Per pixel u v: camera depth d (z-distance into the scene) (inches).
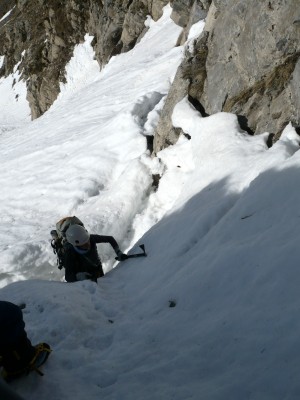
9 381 122.5
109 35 1030.4
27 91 1464.1
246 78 253.0
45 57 1395.2
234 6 266.5
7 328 115.8
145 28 888.9
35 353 122.5
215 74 280.2
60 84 1282.0
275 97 229.3
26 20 1686.8
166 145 309.4
